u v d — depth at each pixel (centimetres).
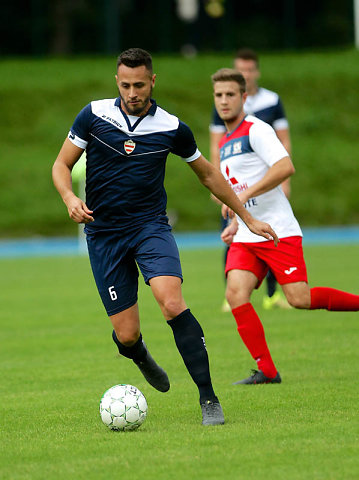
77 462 1562
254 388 2288
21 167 11306
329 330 3316
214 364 2702
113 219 1966
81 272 6181
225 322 3591
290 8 15162
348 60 14225
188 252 7719
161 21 14675
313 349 2889
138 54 1850
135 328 2017
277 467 1486
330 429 1767
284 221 2402
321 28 15225
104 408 1820
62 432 1831
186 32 14762
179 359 2816
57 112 12562
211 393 1880
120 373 2589
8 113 12494
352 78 13550
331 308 2391
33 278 5778
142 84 1856
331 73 13675
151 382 2148
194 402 2145
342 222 10625
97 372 2616
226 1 14812
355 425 1803
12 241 9800
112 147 1925
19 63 13988
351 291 4275
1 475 1491
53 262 7100
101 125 1923
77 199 1862
